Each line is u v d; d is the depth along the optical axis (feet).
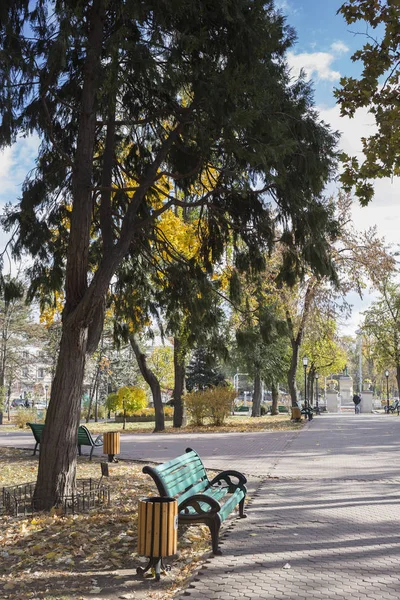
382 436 70.44
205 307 40.81
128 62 29.01
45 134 36.04
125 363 181.68
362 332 162.91
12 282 36.17
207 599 16.43
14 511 28.02
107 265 30.45
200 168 37.22
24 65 28.81
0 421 158.81
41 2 31.96
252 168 34.27
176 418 99.40
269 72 32.89
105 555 21.03
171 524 18.69
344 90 28.02
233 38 31.12
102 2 29.19
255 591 17.07
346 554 20.86
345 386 202.18
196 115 32.73
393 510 28.40
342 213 97.09
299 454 52.16
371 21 26.94
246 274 41.04
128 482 36.88
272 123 31.09
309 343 124.36
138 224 32.50
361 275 99.30
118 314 44.55
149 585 17.99
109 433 48.70
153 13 29.32
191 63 31.30
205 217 41.81
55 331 157.48
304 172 33.40
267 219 38.17
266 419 125.08
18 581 18.40
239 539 23.11
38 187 36.40
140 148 41.45
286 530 24.52
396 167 28.40
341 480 37.50
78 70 35.42
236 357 128.16
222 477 27.58
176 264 42.29
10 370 170.09
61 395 29.71
